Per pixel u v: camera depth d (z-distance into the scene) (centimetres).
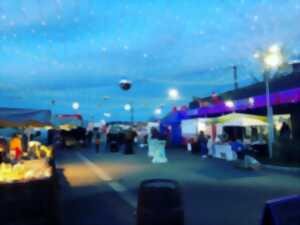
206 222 538
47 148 1085
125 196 764
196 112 2430
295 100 1559
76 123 2136
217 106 2194
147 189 444
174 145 2550
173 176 1052
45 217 531
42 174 565
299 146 1255
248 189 805
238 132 2017
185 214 586
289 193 749
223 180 950
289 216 322
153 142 1686
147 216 437
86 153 2183
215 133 1931
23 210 512
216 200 694
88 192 815
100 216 588
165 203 435
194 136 2112
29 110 674
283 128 1577
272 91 1839
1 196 500
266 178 967
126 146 2030
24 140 1184
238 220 547
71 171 1226
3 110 650
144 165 1388
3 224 497
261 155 1571
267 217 324
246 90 2147
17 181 514
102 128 3984
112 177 1066
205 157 1683
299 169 1100
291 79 1752
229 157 1527
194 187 848
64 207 656
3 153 909
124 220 562
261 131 1878
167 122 2653
